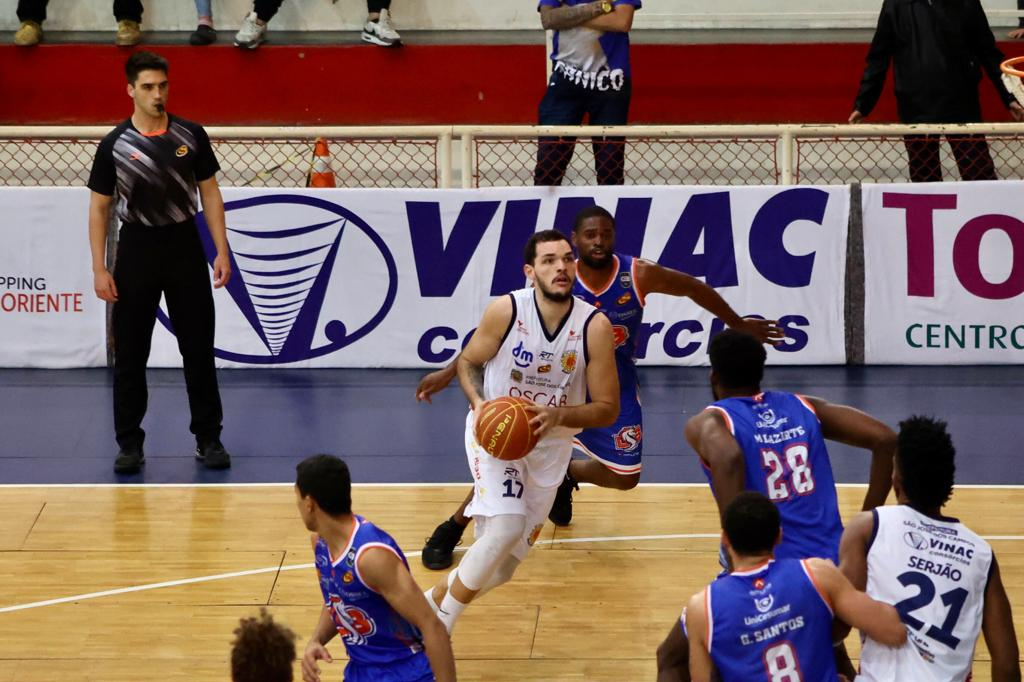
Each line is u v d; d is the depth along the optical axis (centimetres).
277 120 2130
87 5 2202
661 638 991
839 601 672
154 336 1656
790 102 2119
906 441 705
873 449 820
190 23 2209
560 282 902
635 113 2138
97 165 1272
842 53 2092
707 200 1605
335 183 1881
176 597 1058
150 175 1261
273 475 1332
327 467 725
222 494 1282
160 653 967
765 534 673
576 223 1102
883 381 1580
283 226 1616
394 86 2127
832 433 828
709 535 1182
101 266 1293
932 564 692
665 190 1603
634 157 1941
